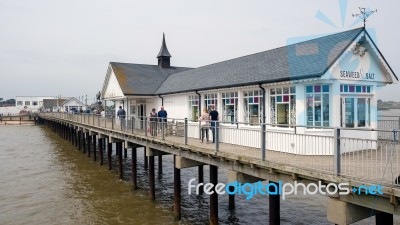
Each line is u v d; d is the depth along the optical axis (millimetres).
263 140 9266
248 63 17703
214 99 17250
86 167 24328
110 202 16031
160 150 15070
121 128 19484
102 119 23891
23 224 13453
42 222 13656
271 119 13422
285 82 12297
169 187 18547
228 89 15656
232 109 15805
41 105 100812
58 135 48406
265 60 16359
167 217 14023
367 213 7387
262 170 9445
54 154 30484
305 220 13344
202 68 23938
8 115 83188
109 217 14102
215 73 19688
